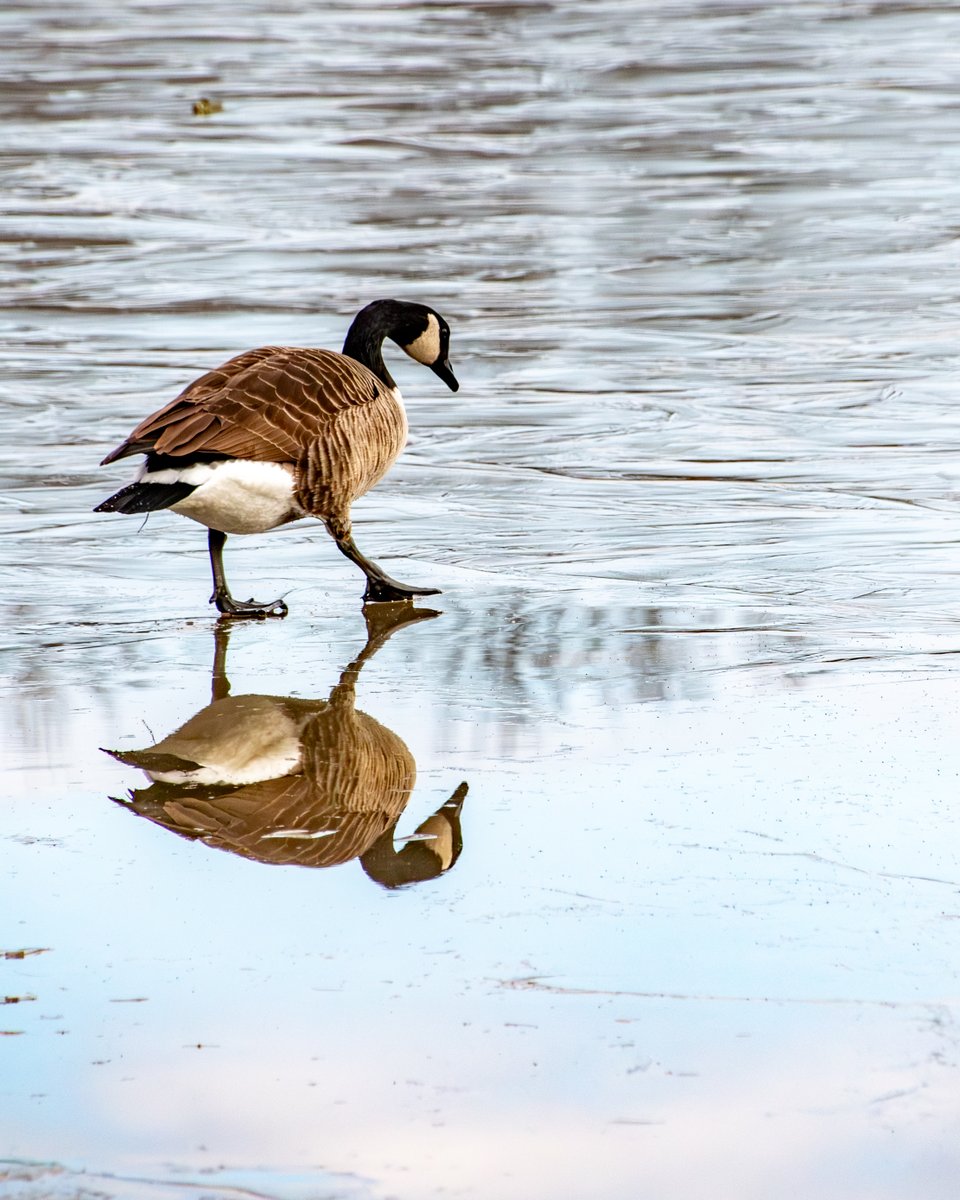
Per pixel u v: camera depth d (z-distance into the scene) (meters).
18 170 34.09
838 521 14.34
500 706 9.88
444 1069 5.76
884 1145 5.34
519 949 6.61
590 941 6.68
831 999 6.21
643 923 6.83
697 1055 5.84
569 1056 5.84
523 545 13.91
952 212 29.09
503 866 7.42
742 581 12.69
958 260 25.67
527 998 6.23
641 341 21.52
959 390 18.95
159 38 54.00
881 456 16.52
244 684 10.47
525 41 52.06
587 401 18.91
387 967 6.47
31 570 13.23
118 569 13.34
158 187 32.31
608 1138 5.38
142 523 14.67
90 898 7.12
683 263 25.84
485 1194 5.11
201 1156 5.30
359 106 41.50
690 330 22.05
